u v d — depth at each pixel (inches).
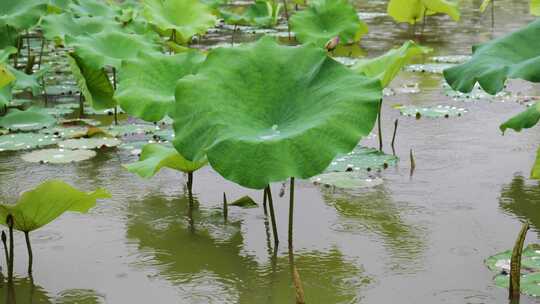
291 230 112.5
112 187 144.3
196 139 97.8
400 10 346.3
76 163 161.0
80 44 189.9
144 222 125.5
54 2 285.7
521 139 169.3
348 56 290.7
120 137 182.4
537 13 161.2
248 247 114.2
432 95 217.6
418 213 125.6
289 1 502.6
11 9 230.2
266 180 90.0
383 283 100.3
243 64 106.3
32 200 95.1
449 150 161.8
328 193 137.2
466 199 131.5
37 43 337.4
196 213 129.2
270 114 102.2
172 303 96.2
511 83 233.3
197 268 107.1
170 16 262.4
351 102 97.3
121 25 240.2
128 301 97.0
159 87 139.5
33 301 97.3
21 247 115.6
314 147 92.4
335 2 312.2
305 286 100.2
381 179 143.2
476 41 322.0
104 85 198.7
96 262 109.7
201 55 144.1
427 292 97.1
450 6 336.2
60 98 229.1
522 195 132.6
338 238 116.3
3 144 173.6
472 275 101.7
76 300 97.4
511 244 111.3
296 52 107.8
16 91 238.8
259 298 97.3
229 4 497.7
